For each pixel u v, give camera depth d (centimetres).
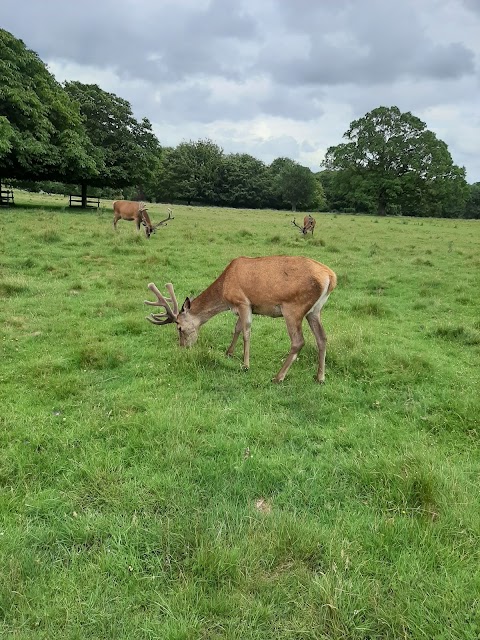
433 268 1291
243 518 309
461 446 415
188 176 7362
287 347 647
